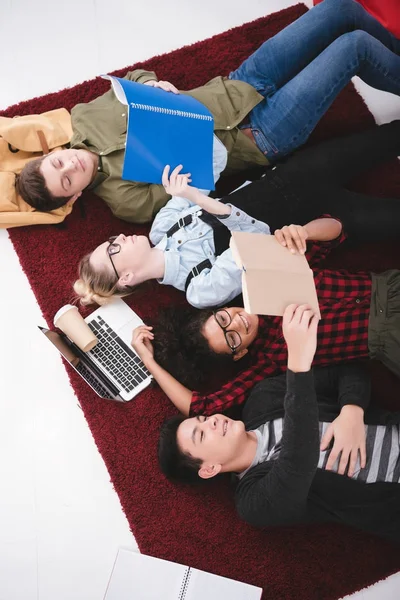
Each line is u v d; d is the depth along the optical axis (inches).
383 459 66.0
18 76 90.7
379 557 73.4
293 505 60.0
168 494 76.7
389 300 69.6
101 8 92.4
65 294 83.2
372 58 73.3
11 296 83.5
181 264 76.5
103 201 85.7
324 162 77.9
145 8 92.3
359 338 69.6
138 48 91.4
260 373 74.0
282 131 77.4
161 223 78.5
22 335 82.4
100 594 74.2
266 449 67.9
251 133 79.7
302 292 57.4
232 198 76.7
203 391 80.0
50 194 76.4
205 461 66.7
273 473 59.9
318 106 75.3
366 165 79.7
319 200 77.5
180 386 74.5
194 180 67.4
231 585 73.0
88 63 91.0
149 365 75.7
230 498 76.1
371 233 77.9
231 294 75.4
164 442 69.4
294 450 56.0
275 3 91.6
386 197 84.2
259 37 90.0
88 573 74.9
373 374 79.2
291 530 74.8
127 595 73.0
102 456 78.1
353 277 71.4
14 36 91.7
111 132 79.1
